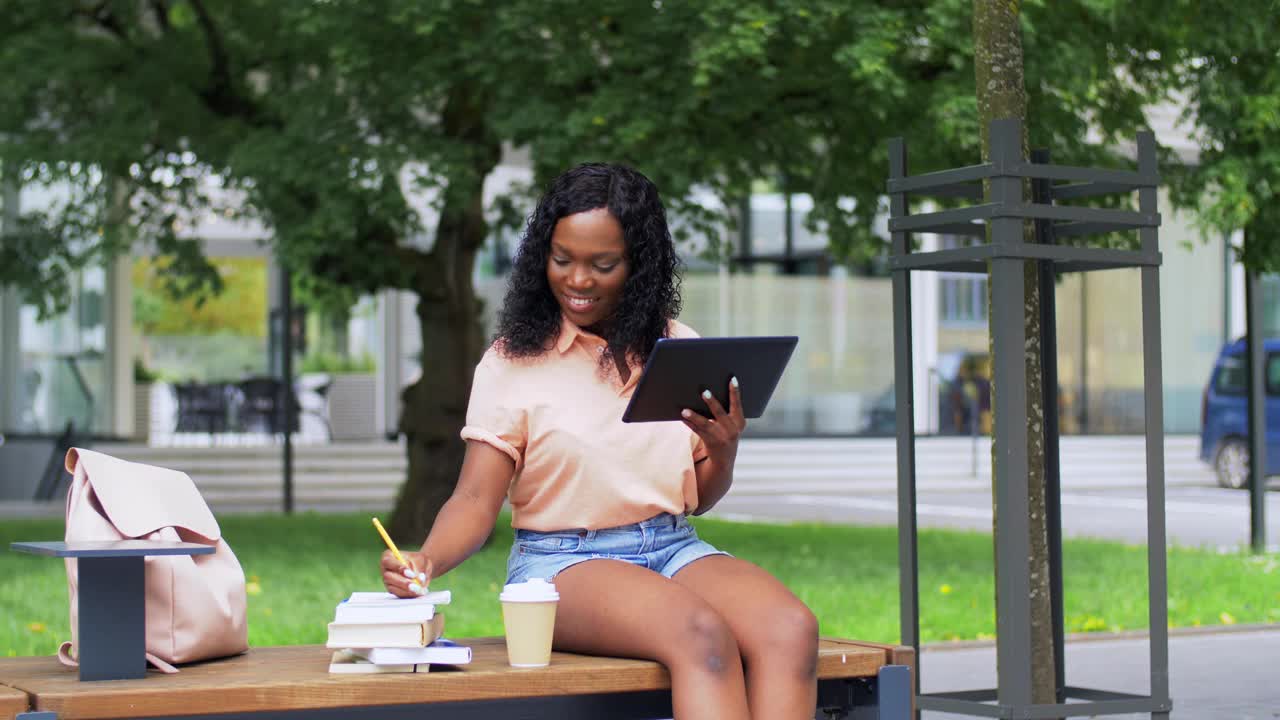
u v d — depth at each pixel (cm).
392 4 1009
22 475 2116
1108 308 2634
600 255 365
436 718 318
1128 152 1225
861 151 1161
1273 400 2153
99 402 2262
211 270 1269
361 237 1216
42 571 1080
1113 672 720
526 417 366
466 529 357
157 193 1246
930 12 958
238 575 350
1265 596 953
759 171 1198
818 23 960
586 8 1012
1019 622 400
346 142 1075
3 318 2177
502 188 1939
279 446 2203
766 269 2441
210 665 334
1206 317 2691
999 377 402
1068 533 1495
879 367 2427
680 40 1004
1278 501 2008
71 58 1180
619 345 369
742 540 1348
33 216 1265
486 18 1039
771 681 330
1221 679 703
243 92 1291
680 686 323
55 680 312
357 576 1033
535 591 330
